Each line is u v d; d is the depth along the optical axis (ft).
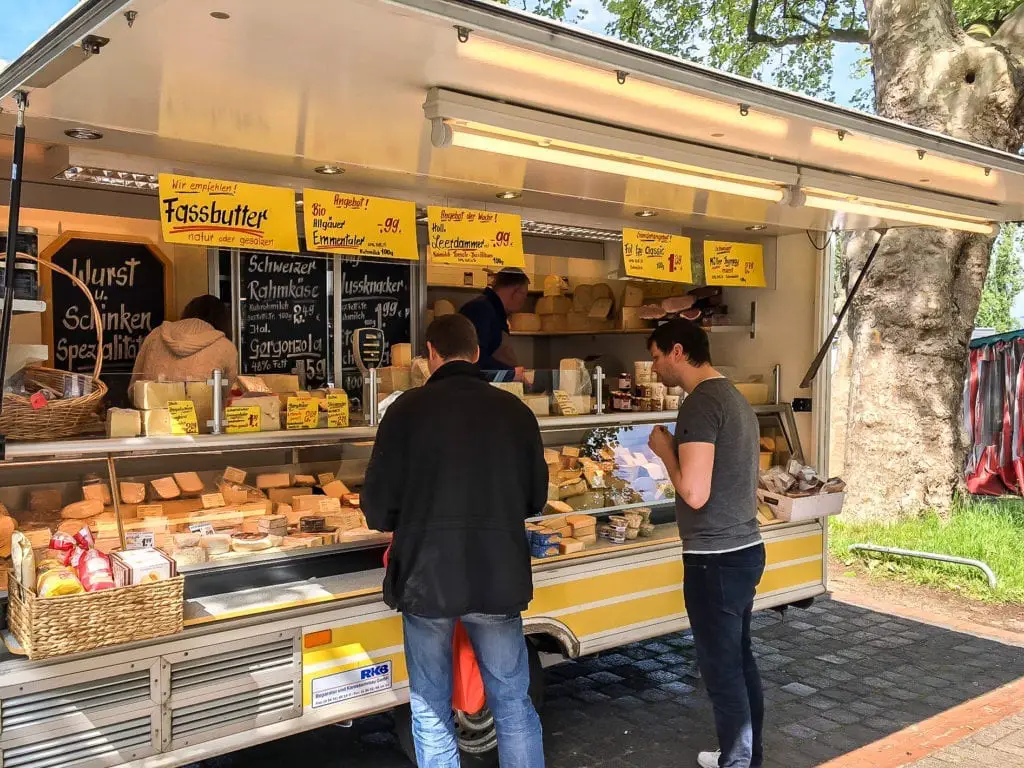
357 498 12.07
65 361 14.32
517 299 16.19
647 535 14.51
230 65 7.43
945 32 25.66
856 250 26.63
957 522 25.32
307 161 11.54
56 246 14.08
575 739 12.85
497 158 11.08
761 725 11.33
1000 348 33.12
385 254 11.41
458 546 9.23
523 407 10.07
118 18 6.20
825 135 9.87
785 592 15.96
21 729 8.21
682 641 17.70
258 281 16.39
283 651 9.95
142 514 10.34
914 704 14.17
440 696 9.62
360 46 6.91
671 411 16.16
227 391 11.11
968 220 14.75
